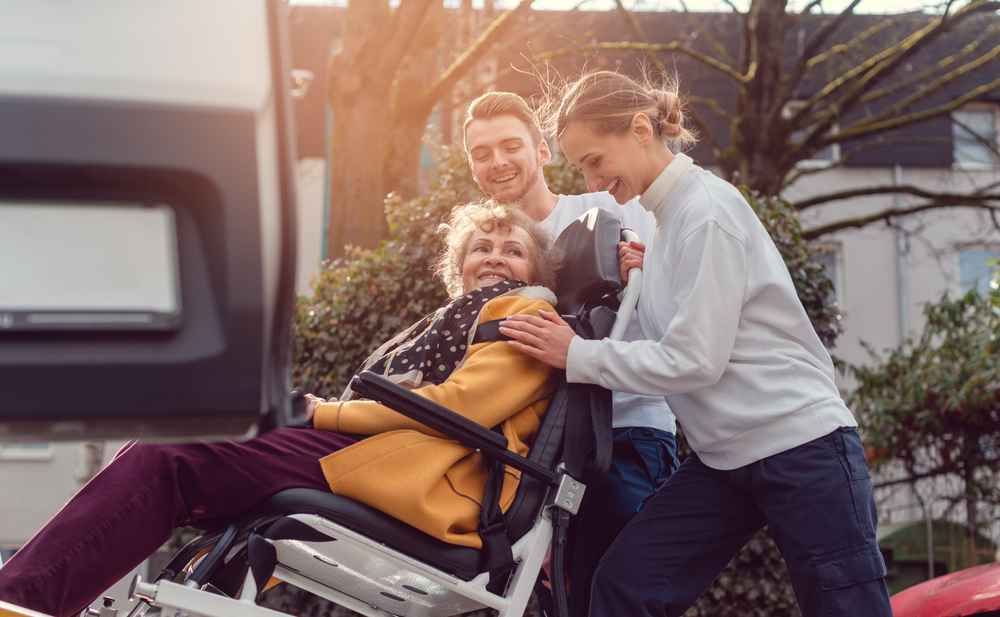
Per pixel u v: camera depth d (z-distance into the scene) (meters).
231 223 1.17
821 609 2.22
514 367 2.30
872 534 2.25
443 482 2.16
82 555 1.94
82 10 1.15
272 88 1.23
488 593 2.13
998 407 7.59
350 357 5.00
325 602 4.55
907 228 19.00
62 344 1.14
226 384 1.18
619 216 3.03
